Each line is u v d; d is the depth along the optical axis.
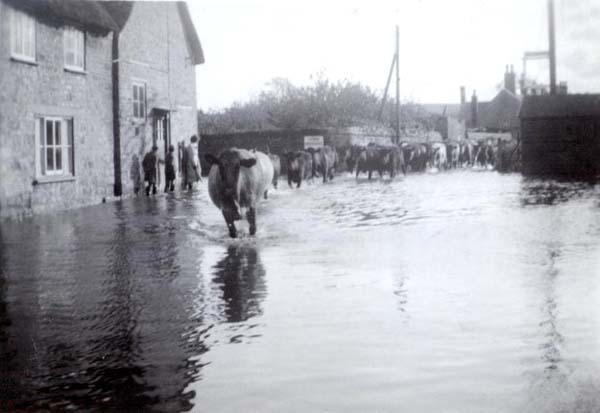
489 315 6.64
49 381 4.96
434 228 13.26
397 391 4.63
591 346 5.61
